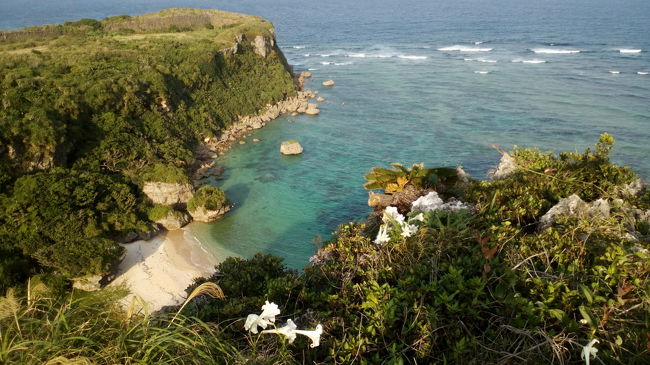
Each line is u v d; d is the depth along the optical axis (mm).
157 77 54625
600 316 5543
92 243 29812
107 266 28984
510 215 9922
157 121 50812
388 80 87562
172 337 4148
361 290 7449
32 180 33844
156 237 35875
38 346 3842
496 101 70938
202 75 65000
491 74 89000
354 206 41156
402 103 72188
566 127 58594
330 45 132375
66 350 3846
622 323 5363
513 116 63719
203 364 4367
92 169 41188
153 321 4613
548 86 78250
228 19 103750
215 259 33281
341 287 7969
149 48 68938
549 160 14586
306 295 7852
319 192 43938
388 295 6633
